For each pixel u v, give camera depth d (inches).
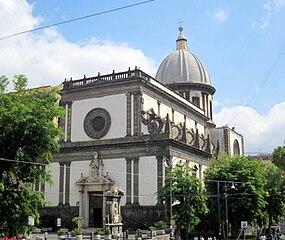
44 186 2274.9
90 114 2244.1
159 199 1866.4
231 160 2194.9
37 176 1165.7
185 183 1791.3
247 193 1984.5
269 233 2471.7
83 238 1708.9
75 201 2175.2
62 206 2199.8
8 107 1128.2
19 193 1119.0
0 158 1098.1
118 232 1855.3
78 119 2277.3
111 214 1851.6
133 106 2140.7
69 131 2281.0
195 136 2447.1
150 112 2192.4
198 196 1797.5
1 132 1088.8
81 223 2107.5
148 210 1985.7
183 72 3275.1
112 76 2230.6
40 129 1126.4
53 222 2187.5
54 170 2271.2
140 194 2027.6
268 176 2459.4
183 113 2628.0
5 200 1088.8
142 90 2170.3
